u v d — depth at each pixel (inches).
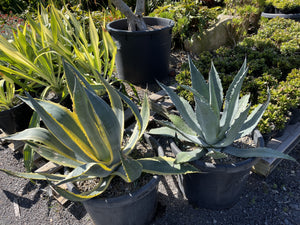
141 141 67.2
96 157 52.7
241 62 105.8
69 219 69.2
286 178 74.8
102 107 47.1
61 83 98.4
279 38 125.0
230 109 53.3
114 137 50.1
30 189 79.4
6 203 76.1
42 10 117.9
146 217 61.8
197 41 143.0
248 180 74.9
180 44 151.2
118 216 54.6
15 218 71.4
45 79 96.6
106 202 48.9
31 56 93.4
